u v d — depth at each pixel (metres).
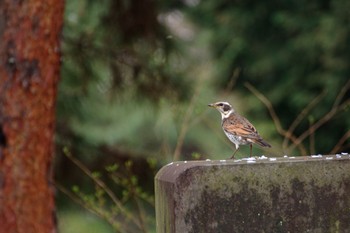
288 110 25.00
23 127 10.45
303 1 25.06
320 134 24.11
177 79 15.94
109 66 15.80
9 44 10.49
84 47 15.72
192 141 18.86
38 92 10.53
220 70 26.08
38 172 10.53
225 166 7.40
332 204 7.60
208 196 7.38
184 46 16.52
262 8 25.80
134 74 15.80
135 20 15.71
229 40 26.08
